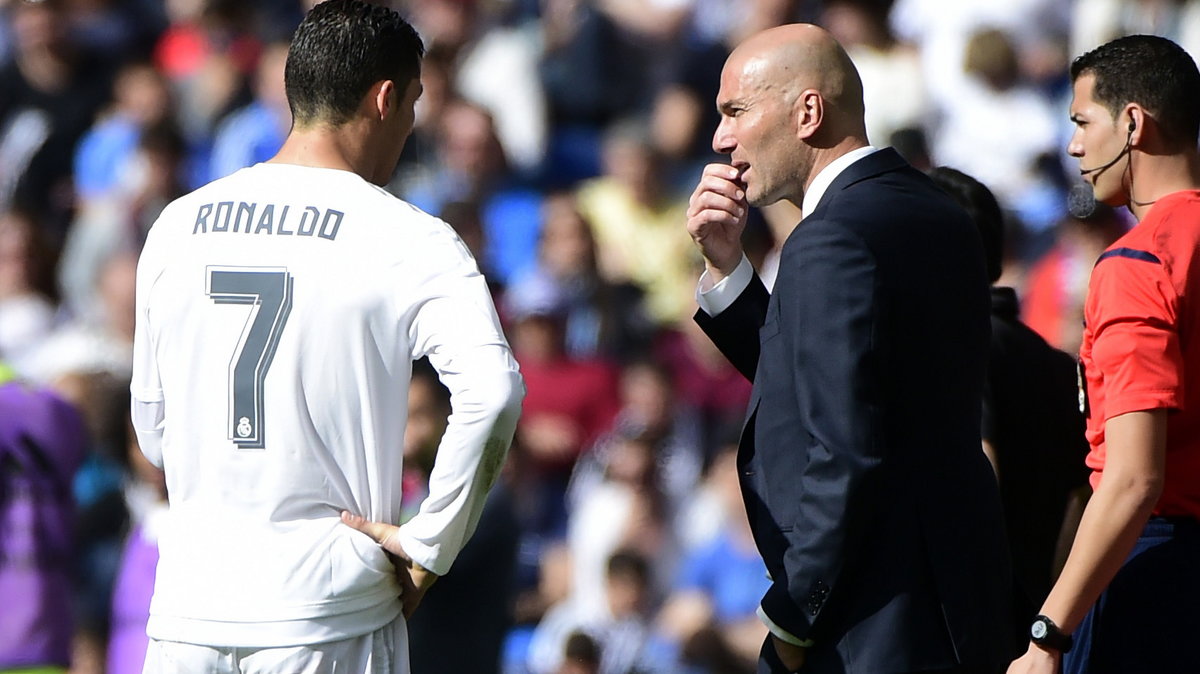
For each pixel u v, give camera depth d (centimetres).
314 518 1391
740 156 1504
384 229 1391
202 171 4375
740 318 1593
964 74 3922
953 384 1430
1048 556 1673
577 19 4453
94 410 2848
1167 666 1484
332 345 1377
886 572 1401
